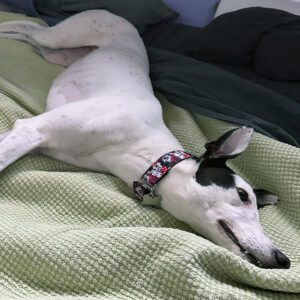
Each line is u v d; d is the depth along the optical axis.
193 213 0.57
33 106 0.76
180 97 0.88
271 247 0.54
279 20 1.01
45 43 0.96
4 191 0.59
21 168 0.62
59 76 0.84
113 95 0.71
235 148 0.58
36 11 1.17
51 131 0.63
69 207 0.58
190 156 0.61
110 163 0.66
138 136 0.66
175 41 1.15
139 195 0.61
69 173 0.62
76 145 0.64
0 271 0.47
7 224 0.51
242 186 0.58
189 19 1.26
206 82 0.91
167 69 0.96
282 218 0.66
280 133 0.79
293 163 0.68
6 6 1.17
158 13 1.20
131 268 0.47
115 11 1.17
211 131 0.82
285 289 0.47
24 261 0.47
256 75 0.98
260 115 0.85
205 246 0.48
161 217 0.60
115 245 0.48
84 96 0.76
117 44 0.92
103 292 0.46
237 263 0.47
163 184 0.60
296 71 0.92
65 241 0.48
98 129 0.64
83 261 0.47
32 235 0.49
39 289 0.46
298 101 0.89
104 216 0.58
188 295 0.45
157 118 0.71
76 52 0.99
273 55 0.94
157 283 0.46
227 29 1.02
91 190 0.59
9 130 0.69
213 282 0.46
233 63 1.02
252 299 0.45
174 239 0.49
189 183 0.58
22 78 0.85
